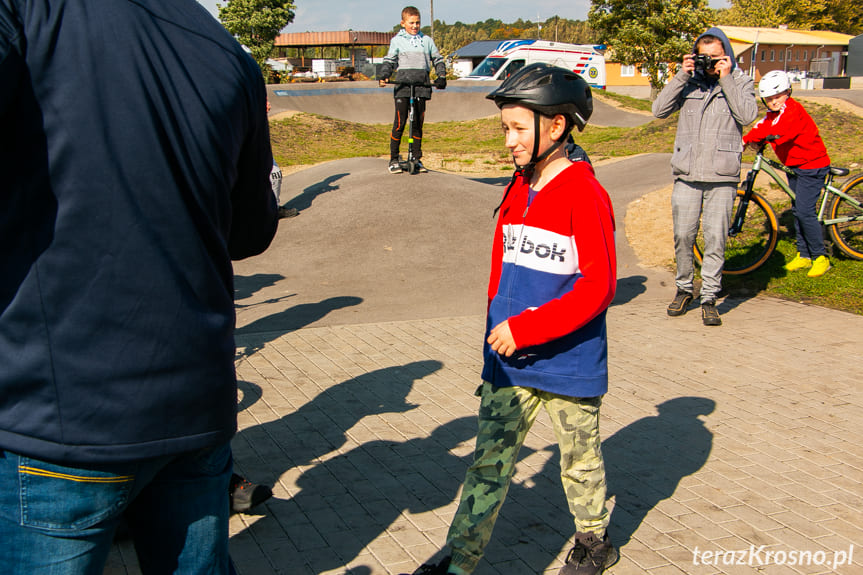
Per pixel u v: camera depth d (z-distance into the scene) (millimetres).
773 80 7012
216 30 1663
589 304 2330
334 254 8648
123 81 1461
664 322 6367
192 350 1547
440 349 5676
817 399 4672
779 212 8828
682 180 6262
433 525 3250
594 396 2541
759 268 7398
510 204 2650
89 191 1427
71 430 1454
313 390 4844
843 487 3600
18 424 1445
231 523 3264
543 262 2502
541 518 3324
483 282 7652
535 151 2457
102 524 1544
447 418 4391
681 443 4078
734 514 3357
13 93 1380
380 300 7113
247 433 4188
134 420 1493
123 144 1451
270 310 6809
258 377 5086
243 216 1905
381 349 5684
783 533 3203
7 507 1489
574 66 35438
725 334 6004
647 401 4660
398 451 3967
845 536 3182
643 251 8766
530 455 3939
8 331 1440
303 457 3898
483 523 2529
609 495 3527
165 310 1506
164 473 1658
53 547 1510
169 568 1732
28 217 1434
